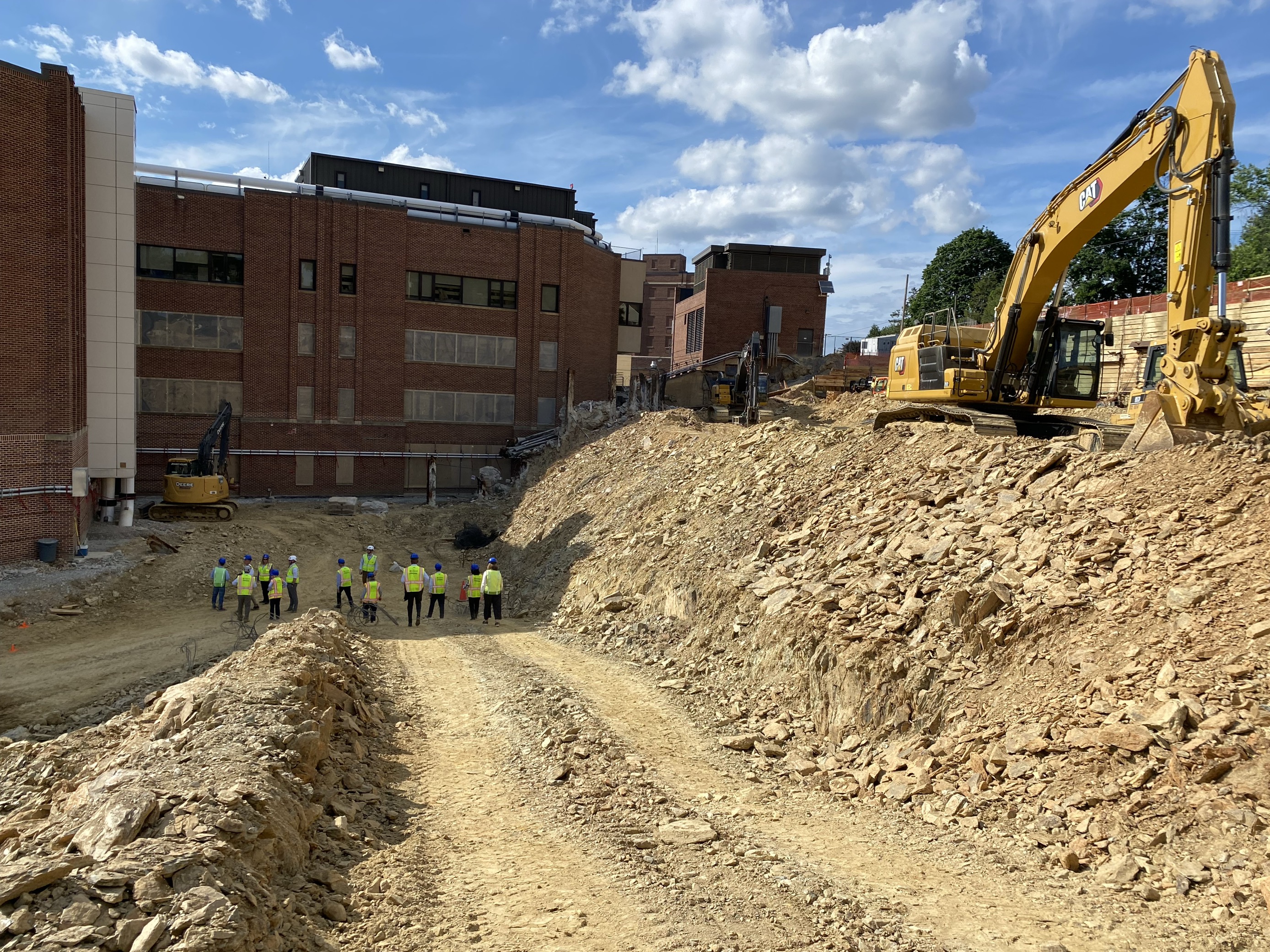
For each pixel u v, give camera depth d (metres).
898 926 6.67
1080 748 8.72
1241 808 7.21
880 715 11.26
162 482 39.94
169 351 39.94
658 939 6.38
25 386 25.11
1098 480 12.80
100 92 30.00
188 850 5.74
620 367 83.38
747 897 7.21
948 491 14.96
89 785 7.27
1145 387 17.91
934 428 18.44
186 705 9.89
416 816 9.05
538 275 46.84
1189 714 8.29
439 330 45.22
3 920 4.72
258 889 5.87
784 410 42.28
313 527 36.09
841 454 19.78
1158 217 49.47
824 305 60.34
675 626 17.66
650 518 23.70
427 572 31.88
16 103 24.33
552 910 6.85
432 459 42.56
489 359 46.47
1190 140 12.83
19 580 23.78
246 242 40.69
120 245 30.61
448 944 6.19
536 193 51.28
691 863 7.95
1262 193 40.75
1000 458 15.08
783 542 16.98
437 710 13.66
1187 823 7.40
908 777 9.85
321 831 7.81
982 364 19.05
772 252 60.28
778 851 8.30
